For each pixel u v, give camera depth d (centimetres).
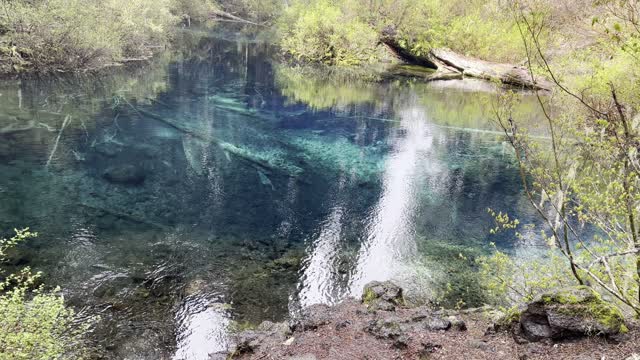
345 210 917
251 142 1276
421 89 2248
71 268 637
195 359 494
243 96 1814
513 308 429
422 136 1465
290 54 2983
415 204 968
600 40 967
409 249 782
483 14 2734
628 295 442
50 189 880
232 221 830
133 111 1458
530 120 1396
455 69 2714
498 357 373
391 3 2925
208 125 1387
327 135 1409
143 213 827
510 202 996
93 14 1875
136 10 2186
